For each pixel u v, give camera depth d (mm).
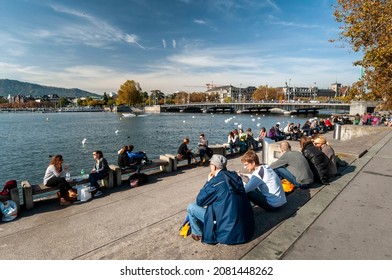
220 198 3654
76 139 42531
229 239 3625
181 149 10250
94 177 7027
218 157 3979
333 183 6434
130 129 58062
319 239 3777
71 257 4012
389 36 11984
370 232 3980
